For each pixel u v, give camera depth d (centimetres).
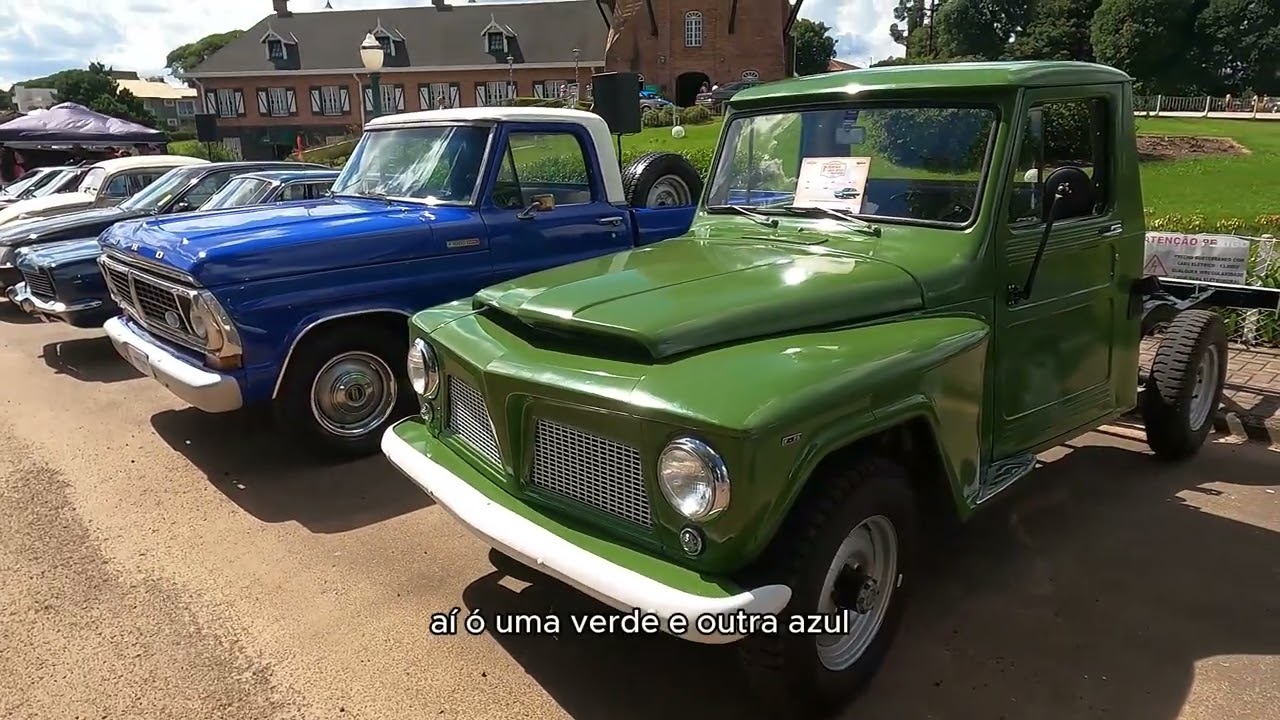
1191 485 475
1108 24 5581
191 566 400
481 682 317
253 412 618
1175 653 326
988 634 339
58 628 352
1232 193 1797
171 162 1221
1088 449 528
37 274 739
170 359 489
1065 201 333
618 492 269
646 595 246
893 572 299
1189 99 4512
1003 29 6225
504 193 563
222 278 456
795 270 330
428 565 399
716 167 432
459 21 5603
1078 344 400
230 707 304
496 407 295
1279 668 316
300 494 477
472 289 544
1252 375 630
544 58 5328
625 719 296
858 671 294
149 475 506
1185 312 494
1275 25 5281
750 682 278
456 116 585
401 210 552
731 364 264
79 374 737
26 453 544
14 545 422
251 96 5588
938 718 291
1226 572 383
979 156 346
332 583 383
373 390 524
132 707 304
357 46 5547
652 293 309
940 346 294
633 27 5119
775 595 247
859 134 378
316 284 484
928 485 314
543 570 271
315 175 805
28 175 1908
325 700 307
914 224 356
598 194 611
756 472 237
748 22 5022
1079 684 308
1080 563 392
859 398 260
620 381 265
